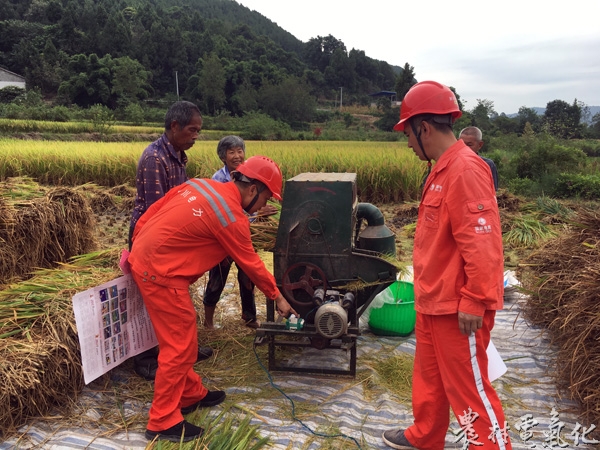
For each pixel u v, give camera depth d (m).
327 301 2.91
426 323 2.14
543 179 12.08
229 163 3.66
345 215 2.89
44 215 4.50
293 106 81.31
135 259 2.43
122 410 2.75
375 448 2.46
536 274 3.65
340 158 11.73
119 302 2.79
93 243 5.27
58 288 3.35
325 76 127.94
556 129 28.73
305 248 2.94
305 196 2.92
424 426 2.29
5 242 4.18
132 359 3.31
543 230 6.83
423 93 2.04
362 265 2.91
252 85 88.62
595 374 2.54
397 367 3.25
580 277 2.94
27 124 32.53
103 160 13.10
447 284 1.97
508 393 2.95
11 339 2.82
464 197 1.85
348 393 2.94
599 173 12.61
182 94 97.00
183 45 100.31
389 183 10.89
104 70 72.50
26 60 82.75
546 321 3.59
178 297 2.40
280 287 3.03
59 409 2.75
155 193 2.98
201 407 2.80
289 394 2.95
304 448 2.45
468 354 1.99
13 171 13.00
